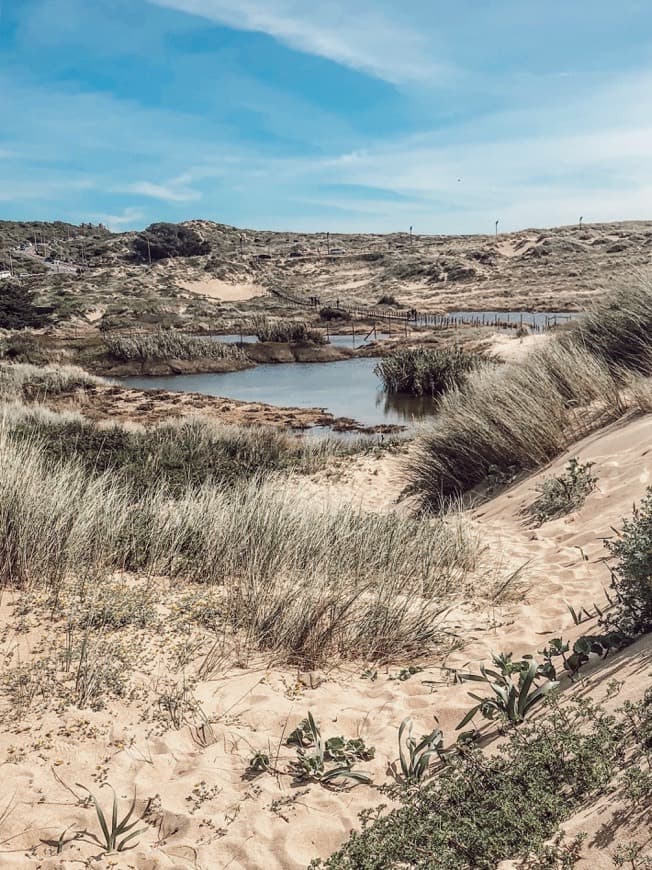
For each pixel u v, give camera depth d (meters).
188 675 4.27
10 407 18.36
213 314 65.88
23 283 87.69
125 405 24.98
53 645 4.42
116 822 2.92
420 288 88.25
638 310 10.64
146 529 6.53
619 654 3.62
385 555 6.37
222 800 3.16
